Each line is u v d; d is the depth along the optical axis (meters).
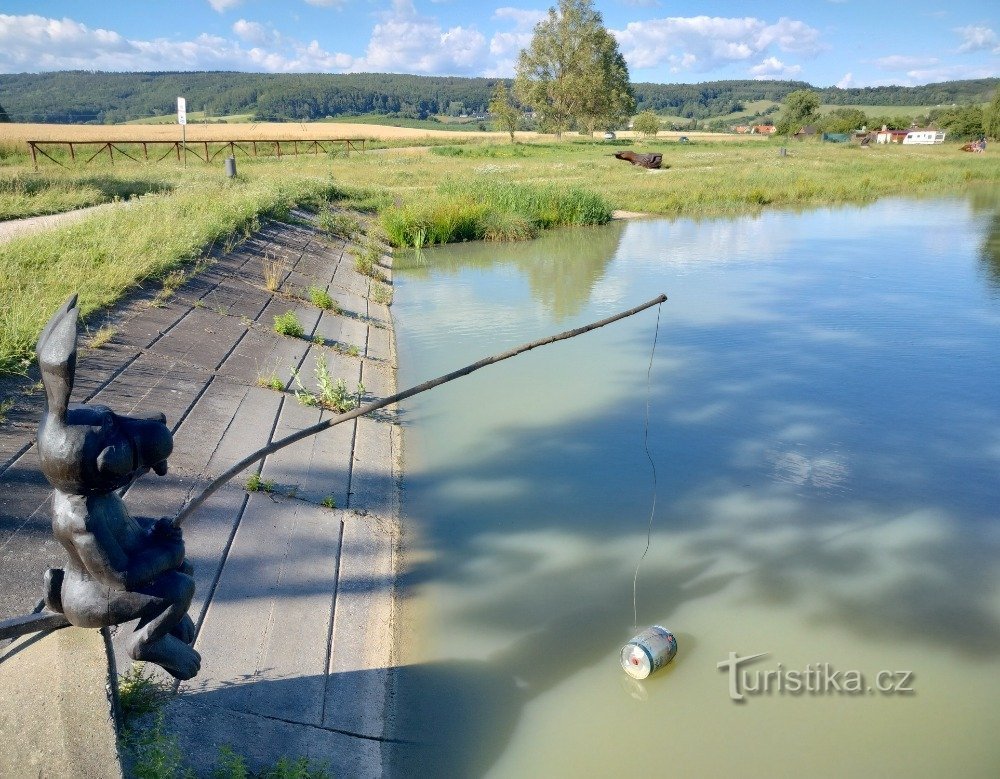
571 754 4.84
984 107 91.12
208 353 9.59
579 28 76.44
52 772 3.04
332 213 22.77
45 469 3.14
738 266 19.48
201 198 18.30
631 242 23.38
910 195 35.84
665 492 8.08
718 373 11.65
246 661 4.99
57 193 18.73
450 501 7.88
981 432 9.56
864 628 6.04
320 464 7.85
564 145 67.19
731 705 5.26
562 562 6.84
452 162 44.53
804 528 7.42
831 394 10.80
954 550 7.07
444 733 4.97
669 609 6.22
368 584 6.31
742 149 66.44
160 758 3.56
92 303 9.41
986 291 16.62
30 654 3.58
